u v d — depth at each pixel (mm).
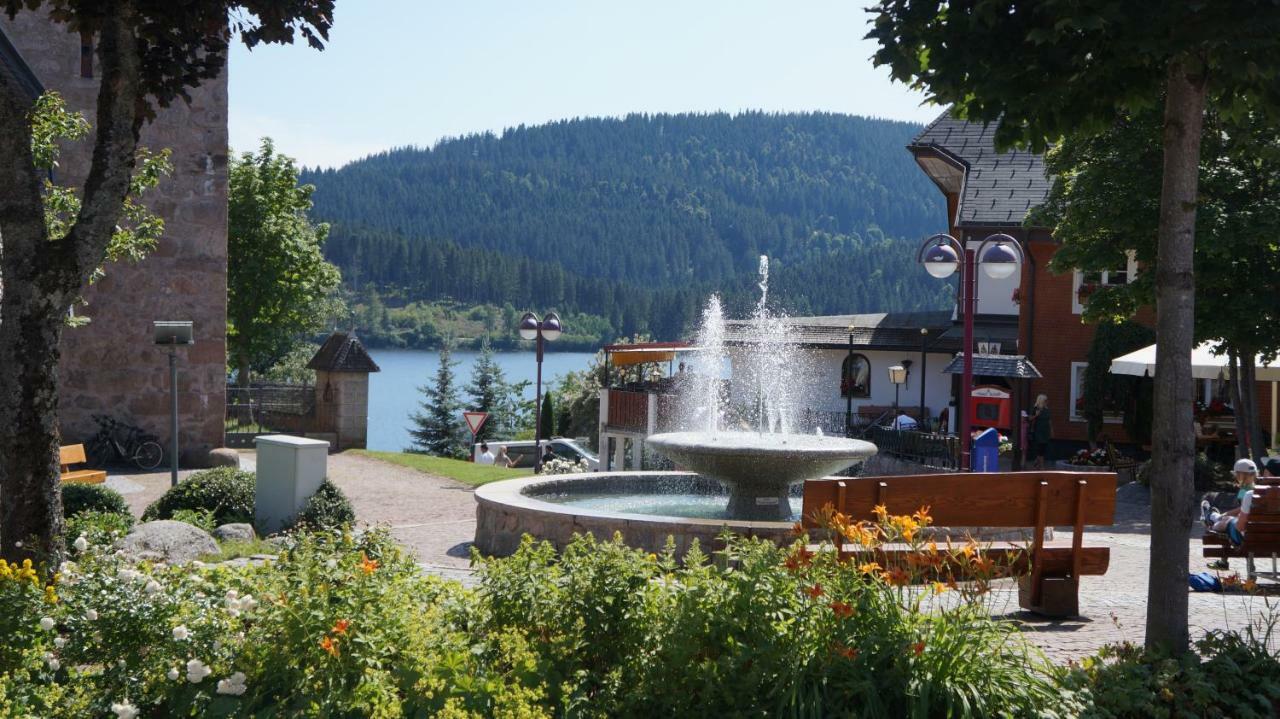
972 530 10680
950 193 38250
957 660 4883
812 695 4672
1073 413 29953
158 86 7281
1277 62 5086
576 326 161250
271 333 44375
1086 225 20172
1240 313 18703
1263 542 10047
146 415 21484
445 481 20406
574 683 4969
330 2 7211
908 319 36625
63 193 13078
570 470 24969
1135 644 6223
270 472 13125
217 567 5879
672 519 9867
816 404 33344
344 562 5273
